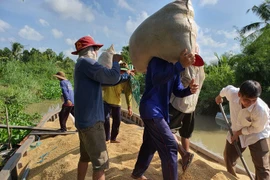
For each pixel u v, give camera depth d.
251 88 2.79
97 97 2.84
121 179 3.16
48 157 4.40
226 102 13.38
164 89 2.70
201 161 3.71
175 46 2.41
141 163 2.99
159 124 2.58
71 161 3.80
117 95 4.69
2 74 22.81
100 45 3.04
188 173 3.31
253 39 16.03
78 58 2.94
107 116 4.67
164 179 2.66
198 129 11.21
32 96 19.23
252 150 3.22
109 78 2.78
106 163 2.84
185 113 3.36
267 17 19.25
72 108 6.30
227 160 3.62
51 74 31.09
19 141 6.29
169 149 2.59
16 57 42.12
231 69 17.06
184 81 3.16
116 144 4.70
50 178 3.48
